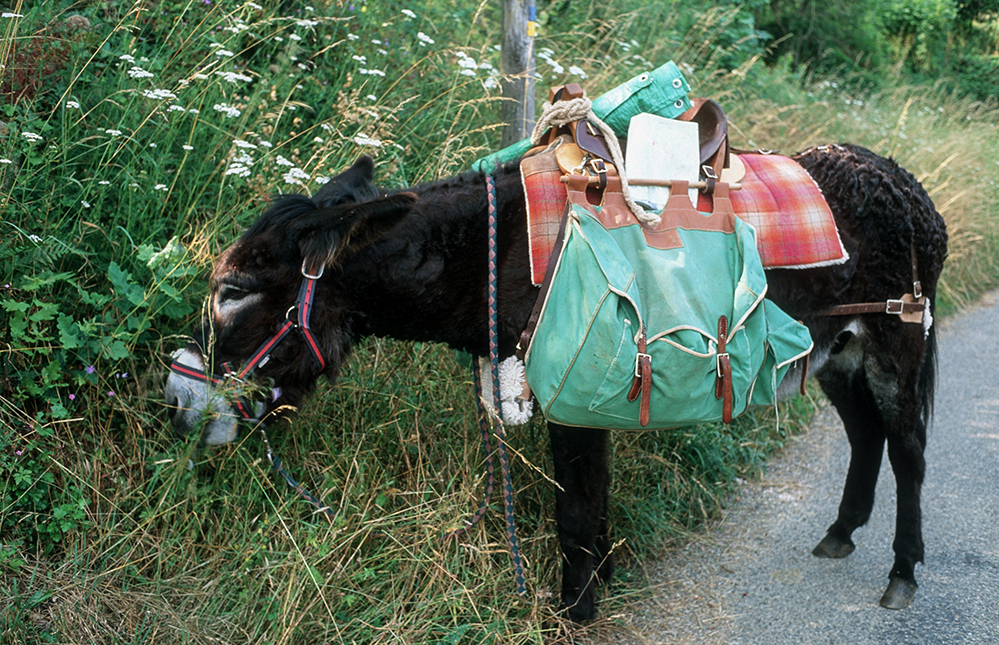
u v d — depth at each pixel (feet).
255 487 7.99
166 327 8.67
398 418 8.91
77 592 6.81
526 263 6.90
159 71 10.19
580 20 18.53
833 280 7.93
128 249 8.78
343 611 7.12
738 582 8.89
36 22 9.43
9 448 7.41
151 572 7.44
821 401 14.06
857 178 8.18
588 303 6.23
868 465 9.29
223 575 7.19
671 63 7.34
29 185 8.48
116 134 8.49
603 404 6.40
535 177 6.91
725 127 7.29
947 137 24.16
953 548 9.56
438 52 13.14
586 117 6.91
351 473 8.23
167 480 7.66
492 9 16.84
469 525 7.60
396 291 6.94
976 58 47.06
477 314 7.15
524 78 12.01
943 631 7.97
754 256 6.81
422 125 12.23
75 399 8.06
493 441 8.82
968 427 13.17
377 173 10.75
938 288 19.38
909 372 8.71
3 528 7.22
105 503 7.64
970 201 21.34
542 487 8.91
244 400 6.88
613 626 8.03
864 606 8.44
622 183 6.63
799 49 38.14
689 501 10.19
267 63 11.87
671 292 6.35
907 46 46.47
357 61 12.25
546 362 6.44
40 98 9.07
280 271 6.63
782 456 12.14
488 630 7.18
